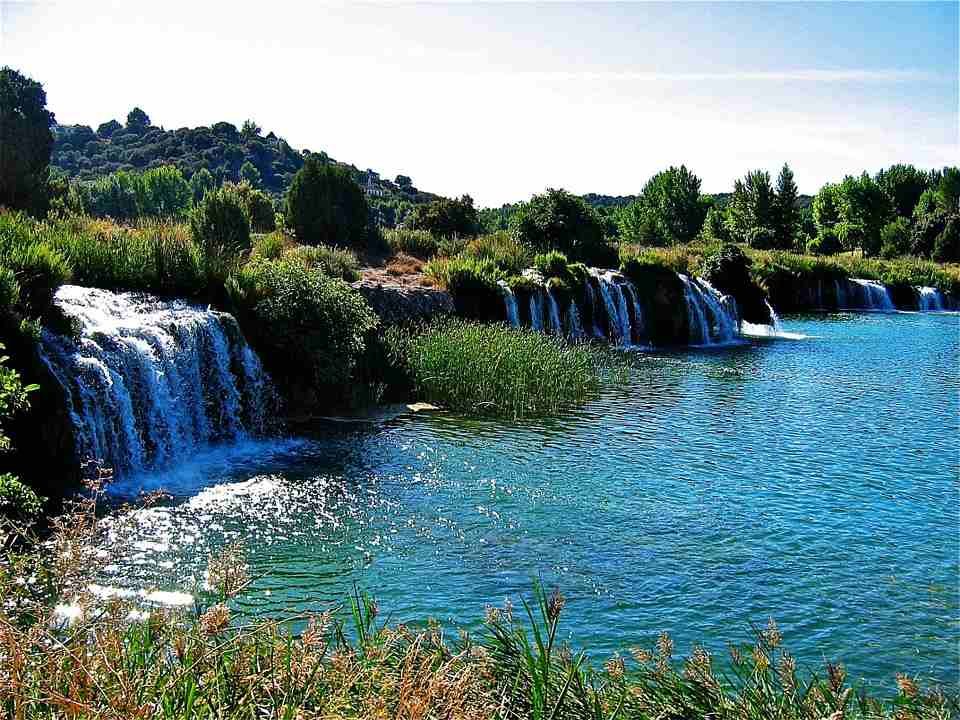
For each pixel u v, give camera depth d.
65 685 4.43
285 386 22.38
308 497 15.91
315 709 4.59
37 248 18.95
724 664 9.97
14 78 38.69
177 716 4.36
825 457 19.28
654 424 22.31
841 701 6.08
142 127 190.38
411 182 167.25
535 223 45.56
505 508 15.48
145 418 17.78
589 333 38.16
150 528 13.89
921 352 37.44
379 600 11.59
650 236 86.38
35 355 15.48
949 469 18.41
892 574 12.80
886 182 124.25
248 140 173.25
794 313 57.06
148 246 22.78
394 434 20.80
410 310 29.86
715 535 14.30
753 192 98.50
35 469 14.97
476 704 5.25
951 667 10.14
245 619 10.52
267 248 32.72
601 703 6.22
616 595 11.95
